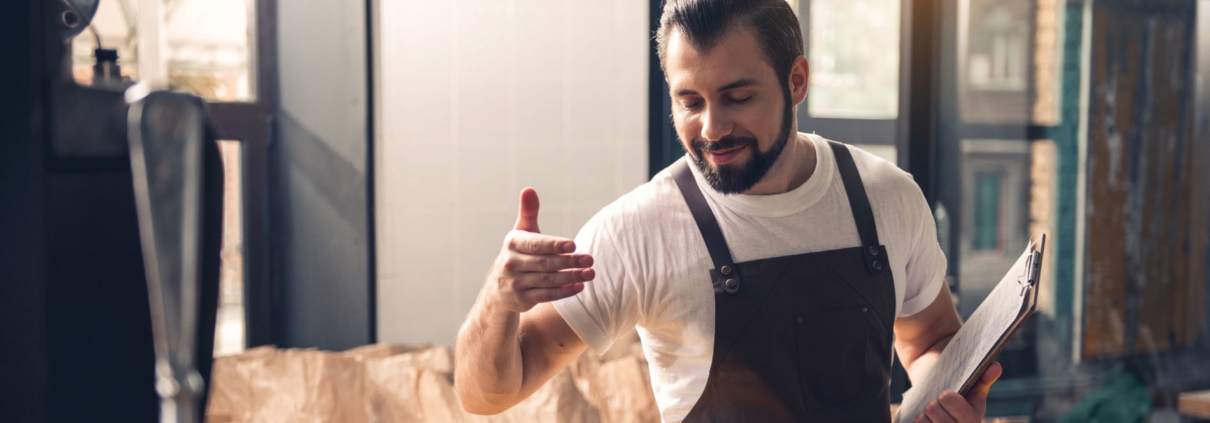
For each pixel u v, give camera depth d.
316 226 2.48
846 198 1.08
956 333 1.10
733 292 1.01
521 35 2.57
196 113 0.32
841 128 2.85
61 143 0.41
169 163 0.31
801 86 1.02
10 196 0.40
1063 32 2.88
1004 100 2.90
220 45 2.38
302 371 2.02
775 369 1.04
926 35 2.86
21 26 0.40
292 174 2.47
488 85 2.55
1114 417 2.88
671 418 1.08
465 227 2.57
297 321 2.52
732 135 0.93
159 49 2.32
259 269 2.48
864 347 1.08
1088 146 2.91
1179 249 2.97
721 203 1.04
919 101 2.87
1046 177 2.93
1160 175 2.95
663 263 1.02
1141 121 2.93
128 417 0.43
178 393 0.30
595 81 2.66
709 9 0.91
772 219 1.04
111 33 2.25
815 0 2.78
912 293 1.18
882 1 2.85
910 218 1.12
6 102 0.40
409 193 2.51
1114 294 2.94
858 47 2.84
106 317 0.42
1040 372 2.91
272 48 2.43
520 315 0.99
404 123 2.49
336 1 2.39
